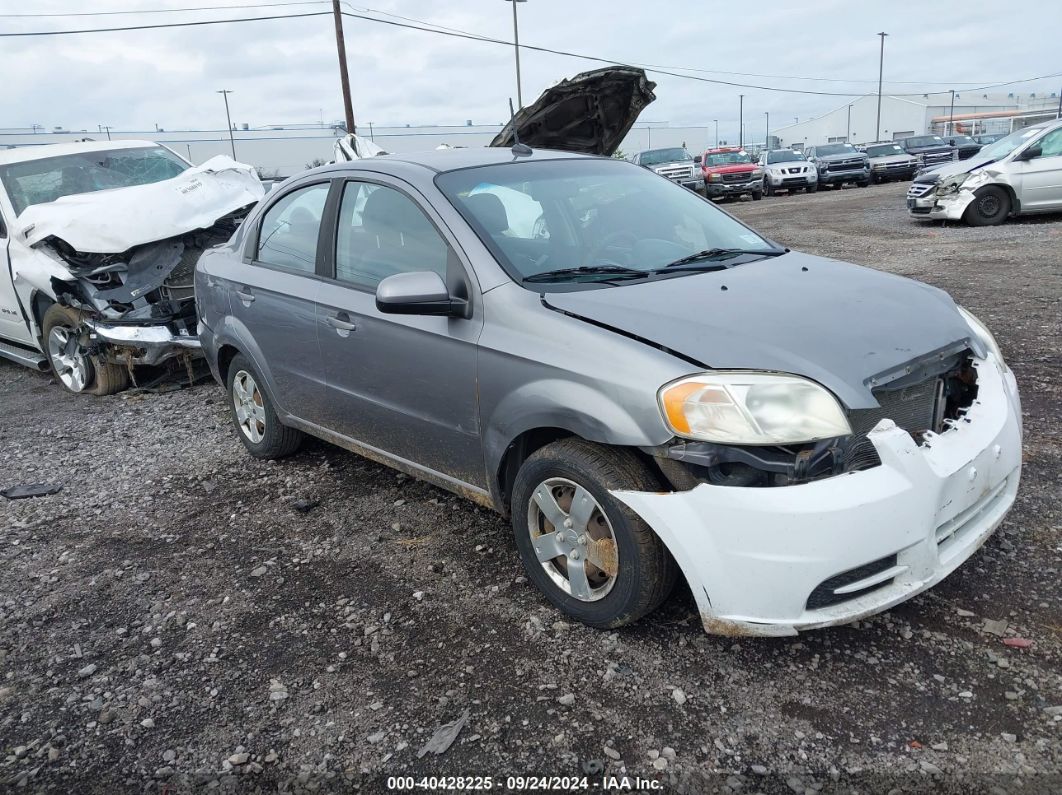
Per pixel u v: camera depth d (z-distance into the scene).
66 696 2.89
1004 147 13.92
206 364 7.31
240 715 2.73
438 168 3.70
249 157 66.06
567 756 2.43
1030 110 90.31
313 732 2.62
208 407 6.41
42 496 4.82
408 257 3.55
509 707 2.65
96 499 4.70
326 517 4.18
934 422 2.94
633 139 81.00
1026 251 10.35
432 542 3.82
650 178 4.27
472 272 3.22
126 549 4.02
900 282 3.37
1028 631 2.79
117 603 3.50
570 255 3.40
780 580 2.45
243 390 4.92
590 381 2.75
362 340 3.67
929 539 2.55
